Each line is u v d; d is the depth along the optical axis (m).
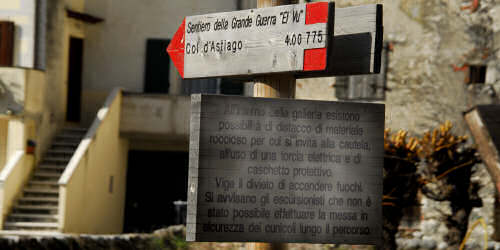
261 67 3.85
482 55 13.52
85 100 20.92
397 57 13.88
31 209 16.52
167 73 21.08
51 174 17.58
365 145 3.84
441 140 12.22
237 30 3.95
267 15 3.84
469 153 12.44
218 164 3.72
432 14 13.74
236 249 11.87
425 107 13.68
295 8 3.75
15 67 17.12
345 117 3.83
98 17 21.19
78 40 20.89
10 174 16.39
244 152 3.75
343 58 3.88
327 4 3.64
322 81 14.28
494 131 12.17
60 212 15.84
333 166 3.81
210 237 3.71
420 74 13.73
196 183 3.70
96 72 21.06
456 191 12.30
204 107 3.73
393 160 11.58
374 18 3.80
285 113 3.79
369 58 3.81
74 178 16.28
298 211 3.77
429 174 12.16
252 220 3.74
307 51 3.71
